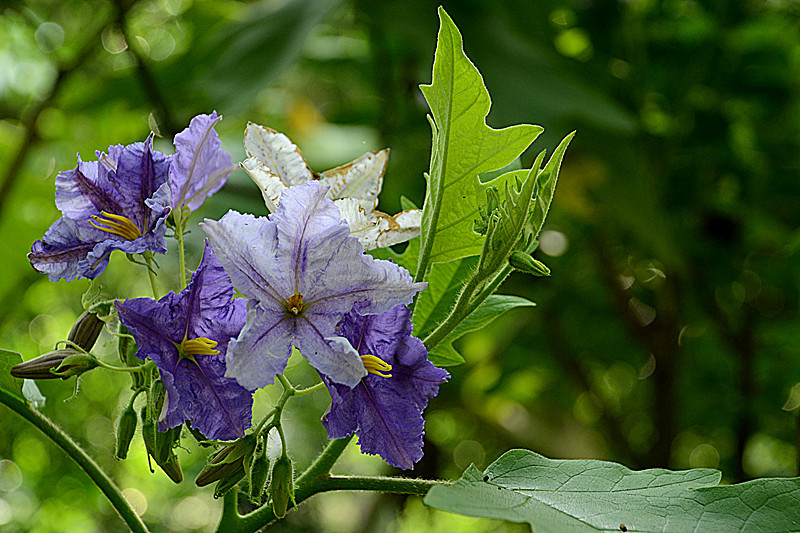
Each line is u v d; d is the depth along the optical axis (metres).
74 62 1.40
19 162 1.40
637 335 1.78
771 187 1.69
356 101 1.96
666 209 1.62
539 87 1.33
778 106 1.68
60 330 2.15
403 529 2.95
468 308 0.79
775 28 1.62
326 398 1.74
